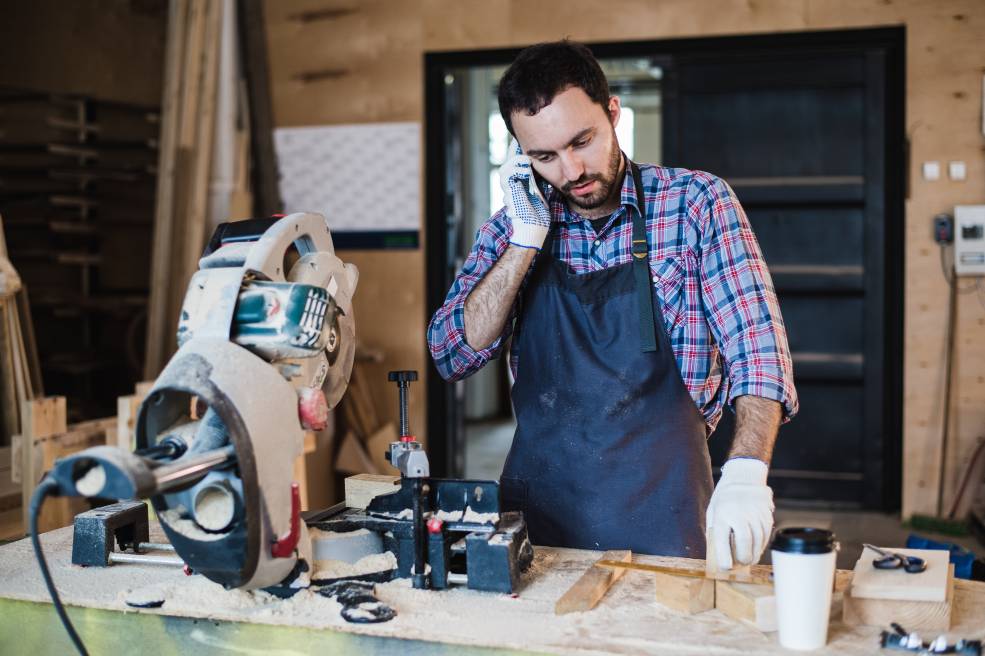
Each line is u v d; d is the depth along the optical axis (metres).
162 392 1.29
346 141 5.14
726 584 1.33
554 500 1.81
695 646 1.21
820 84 4.77
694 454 1.77
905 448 4.66
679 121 4.93
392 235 5.11
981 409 4.56
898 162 4.70
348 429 4.85
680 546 1.74
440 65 5.05
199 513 1.31
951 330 4.57
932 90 4.55
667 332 1.80
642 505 1.76
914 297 4.62
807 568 1.19
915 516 4.59
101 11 5.87
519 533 1.46
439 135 5.11
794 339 4.92
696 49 4.78
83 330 5.84
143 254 5.86
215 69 4.81
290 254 2.34
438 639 1.25
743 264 1.71
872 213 4.77
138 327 5.47
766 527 1.39
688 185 1.81
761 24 4.67
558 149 1.65
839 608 1.35
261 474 1.30
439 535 1.43
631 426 1.78
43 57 5.90
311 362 1.44
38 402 2.97
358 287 5.16
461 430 5.27
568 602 1.33
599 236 1.86
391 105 5.08
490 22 4.95
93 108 5.70
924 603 1.27
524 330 1.89
